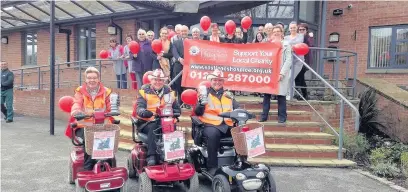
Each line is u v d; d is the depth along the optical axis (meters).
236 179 4.61
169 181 4.82
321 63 12.39
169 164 4.82
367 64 13.98
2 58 17.83
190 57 8.12
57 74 13.87
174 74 8.23
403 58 13.34
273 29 7.93
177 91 8.24
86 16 13.53
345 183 5.89
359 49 14.09
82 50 14.94
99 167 4.56
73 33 14.88
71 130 5.02
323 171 6.52
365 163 7.34
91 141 4.35
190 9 11.31
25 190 5.24
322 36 12.66
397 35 13.42
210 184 5.66
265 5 12.88
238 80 8.00
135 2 10.45
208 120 5.29
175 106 5.18
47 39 15.87
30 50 16.92
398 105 10.97
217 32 8.48
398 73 13.22
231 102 5.48
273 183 4.74
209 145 5.09
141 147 5.29
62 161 6.76
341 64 14.31
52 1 9.08
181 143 4.81
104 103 5.02
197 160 5.48
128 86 11.16
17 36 17.09
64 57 15.17
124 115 8.94
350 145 7.79
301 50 7.81
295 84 9.16
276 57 7.68
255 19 12.79
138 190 5.14
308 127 7.71
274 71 7.67
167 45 8.30
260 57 7.81
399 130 10.88
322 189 5.58
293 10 12.92
